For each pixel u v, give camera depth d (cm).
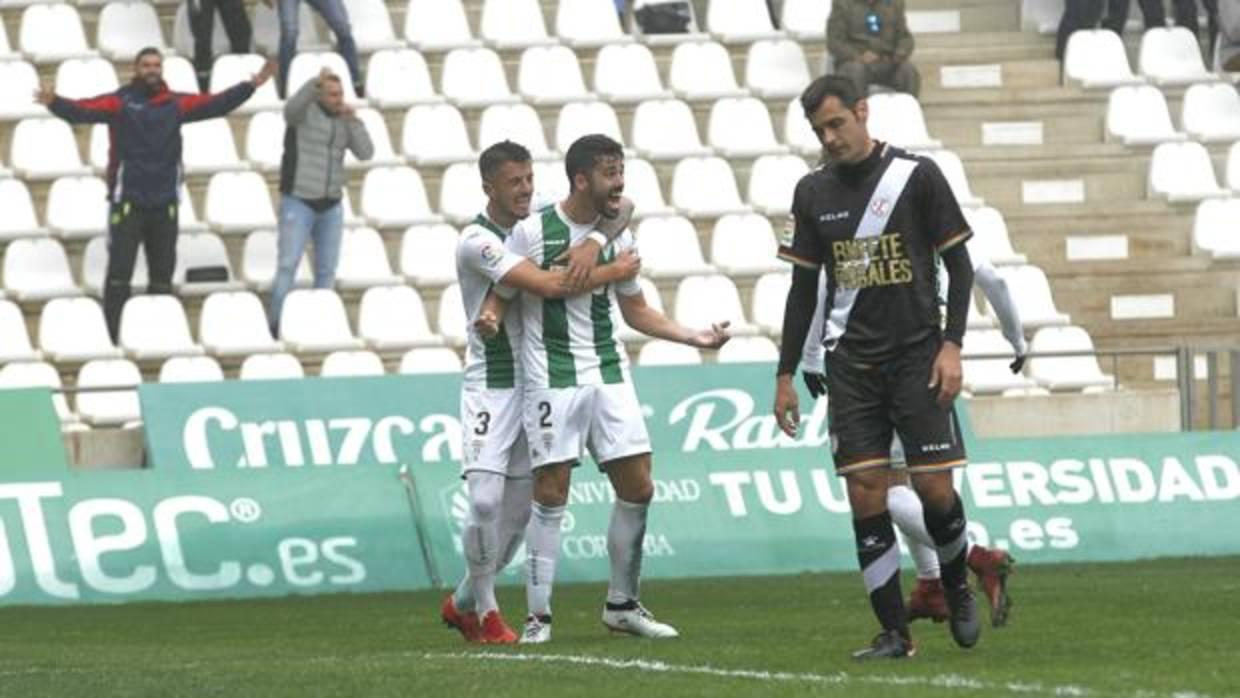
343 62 7075
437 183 6944
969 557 2970
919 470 2836
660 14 7419
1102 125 7244
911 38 7062
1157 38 7406
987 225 6725
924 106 7238
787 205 6869
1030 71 7362
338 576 4928
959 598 2903
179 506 4906
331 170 6356
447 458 5503
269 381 5494
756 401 5600
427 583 4972
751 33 7419
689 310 6438
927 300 2831
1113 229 6931
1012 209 6988
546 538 3409
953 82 7325
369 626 3934
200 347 6203
